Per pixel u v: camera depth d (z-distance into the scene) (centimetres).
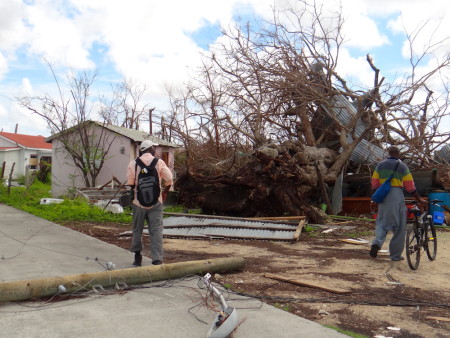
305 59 1582
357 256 788
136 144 2241
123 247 803
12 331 372
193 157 1798
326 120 1709
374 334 402
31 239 827
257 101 1623
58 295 469
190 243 907
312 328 403
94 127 2277
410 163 1614
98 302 458
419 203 755
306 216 1238
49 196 1903
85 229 1017
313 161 1343
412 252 683
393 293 545
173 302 466
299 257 771
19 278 532
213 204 1423
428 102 1531
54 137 2294
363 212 1491
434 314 466
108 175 2238
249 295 505
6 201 1565
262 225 1055
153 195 603
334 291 536
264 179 1277
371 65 1508
